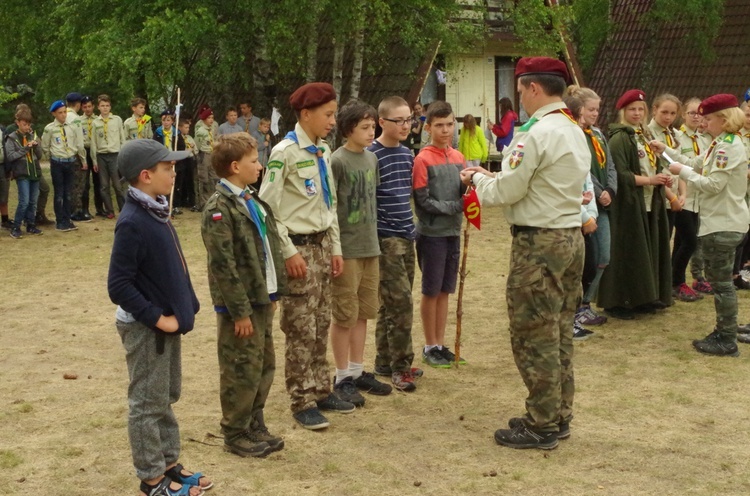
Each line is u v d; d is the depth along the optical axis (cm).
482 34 1844
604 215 760
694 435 526
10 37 2234
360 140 562
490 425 547
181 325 414
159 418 423
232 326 480
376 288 588
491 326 796
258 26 1698
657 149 739
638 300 796
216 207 461
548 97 491
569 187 484
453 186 640
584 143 496
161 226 412
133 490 455
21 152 1313
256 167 473
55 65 2228
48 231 1388
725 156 673
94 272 1069
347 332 583
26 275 1053
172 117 1576
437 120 630
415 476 468
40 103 2942
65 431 541
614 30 2548
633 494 445
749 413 564
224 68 1714
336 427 542
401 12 1703
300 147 523
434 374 653
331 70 1983
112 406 588
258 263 473
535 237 486
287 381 543
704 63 2358
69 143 1379
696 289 920
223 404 493
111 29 1664
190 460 488
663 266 820
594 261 764
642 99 802
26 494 450
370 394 603
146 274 409
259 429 509
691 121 907
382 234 598
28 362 698
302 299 529
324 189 534
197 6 1644
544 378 495
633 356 699
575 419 555
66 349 737
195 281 1012
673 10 2262
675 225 873
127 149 408
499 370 664
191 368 675
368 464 482
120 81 1700
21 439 527
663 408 575
